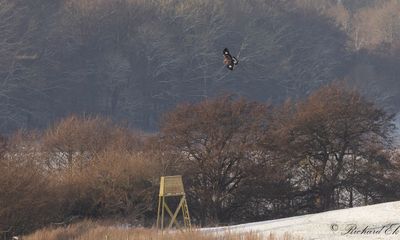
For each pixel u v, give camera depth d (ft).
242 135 628.69
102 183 512.63
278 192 628.69
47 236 379.55
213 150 615.98
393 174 653.71
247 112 645.51
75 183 507.71
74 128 611.88
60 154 598.75
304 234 339.16
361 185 648.38
